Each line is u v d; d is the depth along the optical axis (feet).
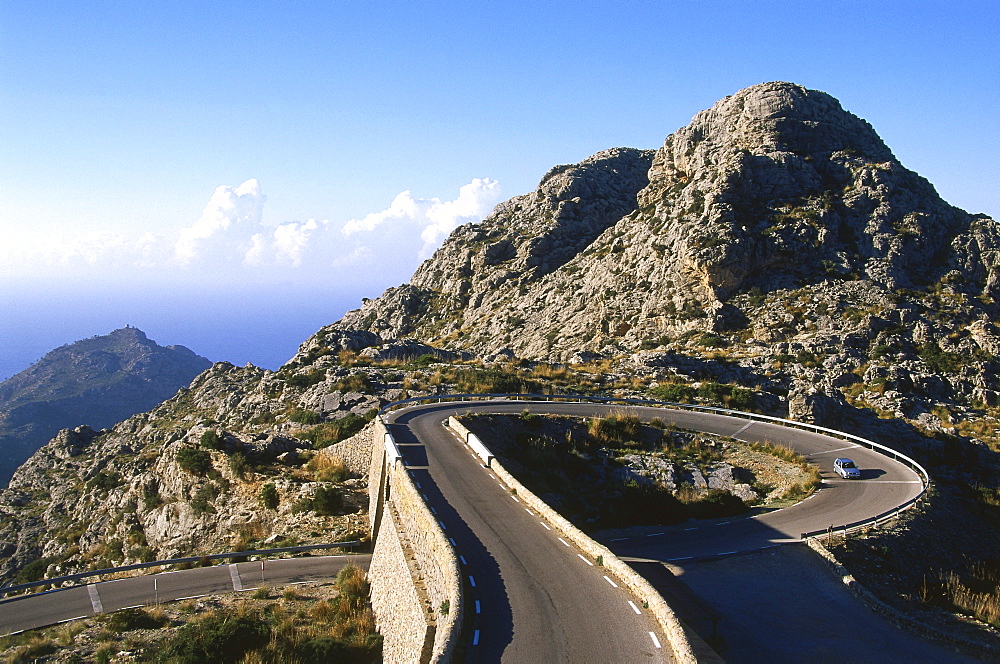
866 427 189.16
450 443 136.56
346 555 119.75
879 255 307.99
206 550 135.44
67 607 102.99
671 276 320.91
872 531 107.45
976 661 74.33
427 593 74.59
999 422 212.02
